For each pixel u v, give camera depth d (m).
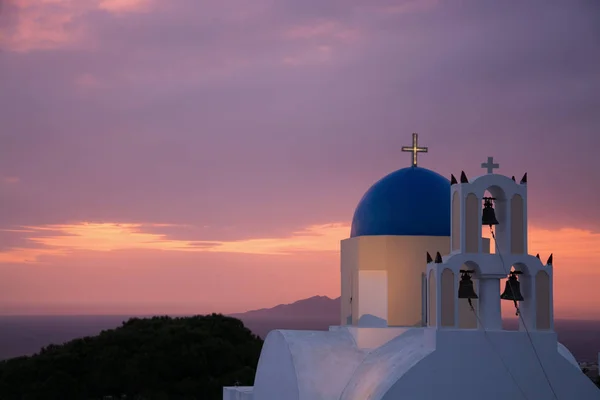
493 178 37.00
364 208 44.78
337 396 38.12
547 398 35.03
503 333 35.22
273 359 42.38
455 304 35.69
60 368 76.81
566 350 40.12
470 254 36.22
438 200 44.00
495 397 34.72
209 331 85.31
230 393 49.22
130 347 80.19
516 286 36.72
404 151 46.19
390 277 42.41
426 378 34.50
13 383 76.12
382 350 38.59
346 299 44.59
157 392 74.94
